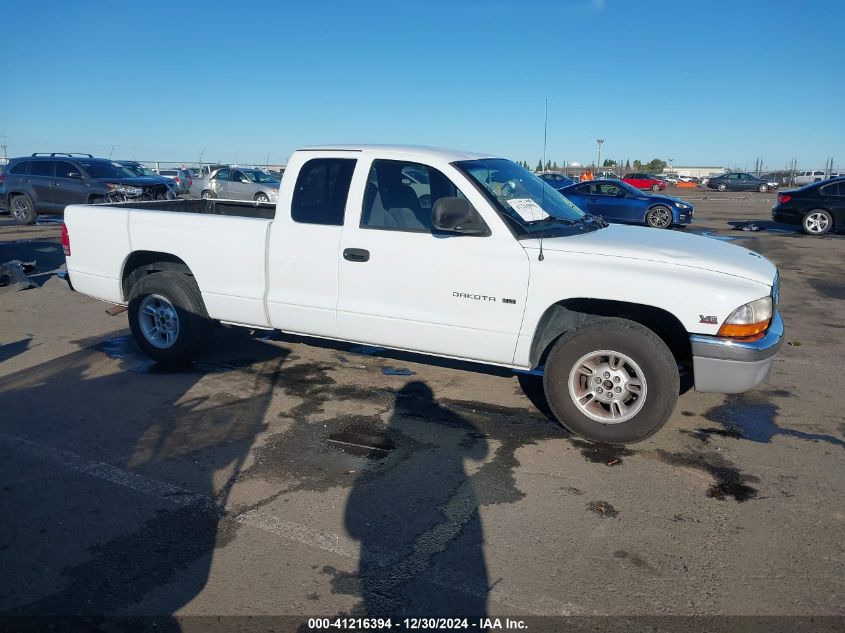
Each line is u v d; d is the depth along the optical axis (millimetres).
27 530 3617
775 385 6004
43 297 9250
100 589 3145
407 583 3205
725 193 46750
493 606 3051
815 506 3941
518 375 6180
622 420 4633
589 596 3121
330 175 5465
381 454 4566
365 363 6473
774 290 4605
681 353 5148
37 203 17750
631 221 19422
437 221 4707
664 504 3947
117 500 3938
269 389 5773
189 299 6070
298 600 3082
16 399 5504
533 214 5105
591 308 4992
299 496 4004
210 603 3057
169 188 18797
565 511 3857
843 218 17891
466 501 3963
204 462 4430
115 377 6035
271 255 5578
